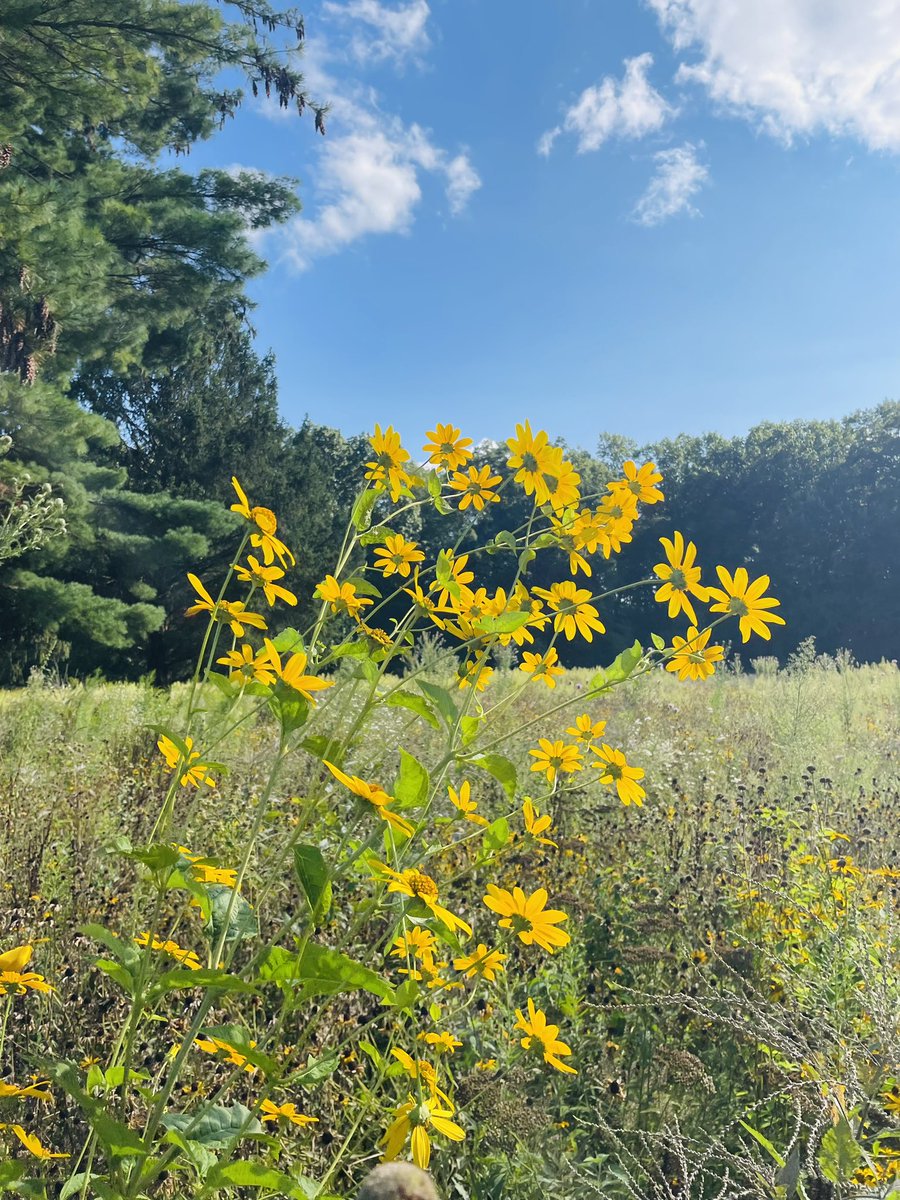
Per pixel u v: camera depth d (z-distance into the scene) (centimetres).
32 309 1384
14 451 1432
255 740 432
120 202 1695
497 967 160
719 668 1203
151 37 1483
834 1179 165
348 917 243
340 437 3828
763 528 4359
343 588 163
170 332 2075
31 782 413
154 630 1778
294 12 1498
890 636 4003
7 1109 162
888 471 4112
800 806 454
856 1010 230
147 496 1689
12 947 224
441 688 147
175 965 169
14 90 1433
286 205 1873
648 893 341
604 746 188
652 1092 229
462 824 324
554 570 3083
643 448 4872
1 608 1527
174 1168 131
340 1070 199
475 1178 191
